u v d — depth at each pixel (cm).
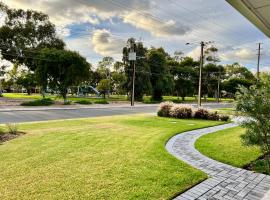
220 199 374
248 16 321
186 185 418
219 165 554
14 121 1229
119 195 366
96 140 753
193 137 898
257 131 480
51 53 2711
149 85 3888
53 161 521
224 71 5988
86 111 2047
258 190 413
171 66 4925
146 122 1282
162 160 559
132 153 611
